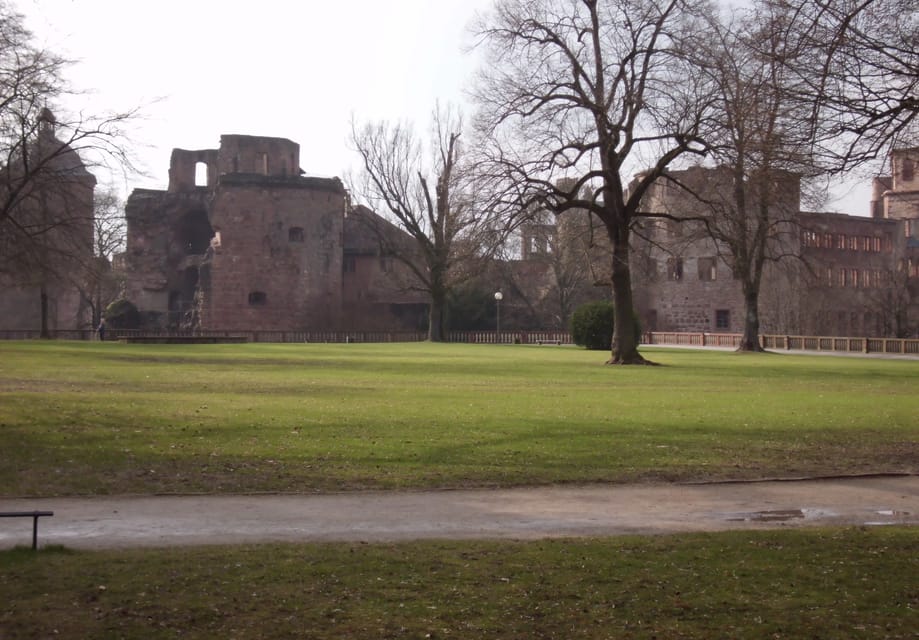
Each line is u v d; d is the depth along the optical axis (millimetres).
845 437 18594
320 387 27969
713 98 36156
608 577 8664
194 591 8117
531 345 72312
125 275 94625
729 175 37406
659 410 22469
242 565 8953
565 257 85438
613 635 7168
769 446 17422
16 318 90000
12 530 10633
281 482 13656
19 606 7648
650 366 41000
